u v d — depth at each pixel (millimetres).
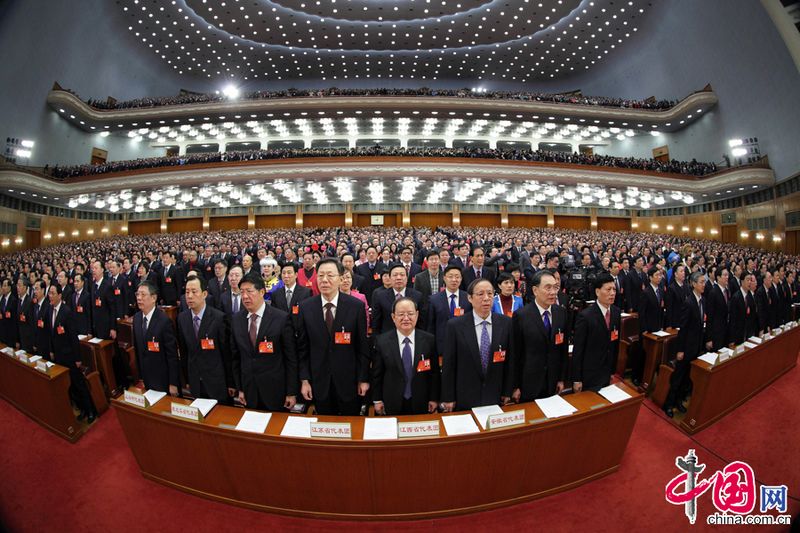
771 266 7234
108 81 23844
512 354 2779
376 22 23031
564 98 24500
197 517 2467
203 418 2477
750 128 18484
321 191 21375
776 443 3283
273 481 2402
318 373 2920
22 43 17953
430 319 3635
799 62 12578
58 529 2412
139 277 6785
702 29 19438
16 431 3518
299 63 27234
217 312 3074
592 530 2355
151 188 19609
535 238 14586
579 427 2543
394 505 2359
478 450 2326
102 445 3320
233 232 19906
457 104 21984
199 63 26906
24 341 4484
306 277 5133
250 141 25719
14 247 18625
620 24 22750
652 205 24047
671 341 4184
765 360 4207
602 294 3016
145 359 3172
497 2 21297
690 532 2346
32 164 19547
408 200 22891
